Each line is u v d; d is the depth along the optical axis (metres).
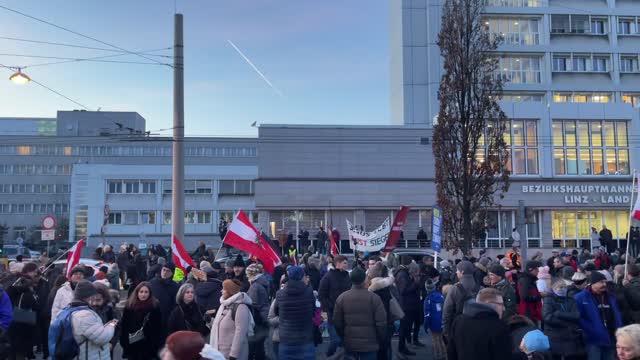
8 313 7.96
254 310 9.12
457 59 21.19
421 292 13.30
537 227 40.12
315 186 40.69
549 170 40.19
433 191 41.12
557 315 7.74
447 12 21.58
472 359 5.43
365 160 41.22
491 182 20.72
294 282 8.14
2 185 100.31
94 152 101.06
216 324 7.53
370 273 9.96
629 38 46.56
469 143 21.02
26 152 101.00
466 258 15.24
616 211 40.81
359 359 7.46
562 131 40.78
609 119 40.88
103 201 62.19
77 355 6.55
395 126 41.66
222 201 64.19
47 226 23.23
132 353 7.75
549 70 45.34
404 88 47.50
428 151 41.50
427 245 40.09
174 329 7.66
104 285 7.65
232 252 29.11
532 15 45.59
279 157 40.81
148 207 62.47
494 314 5.55
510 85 44.94
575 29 46.47
